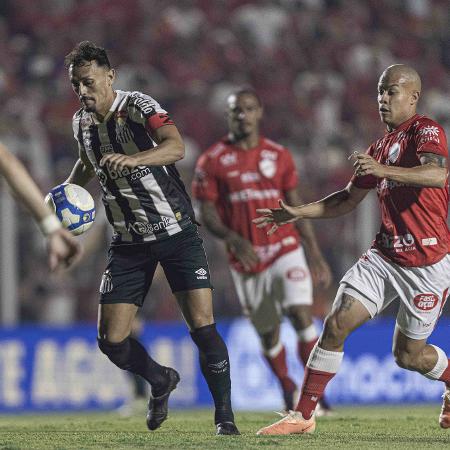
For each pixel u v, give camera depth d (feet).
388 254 64.90
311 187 180.86
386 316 159.63
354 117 208.23
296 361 135.44
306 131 193.88
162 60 204.13
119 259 67.10
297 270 100.01
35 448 56.75
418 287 64.54
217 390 66.33
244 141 102.83
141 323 135.03
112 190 65.77
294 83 209.15
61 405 131.64
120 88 193.47
